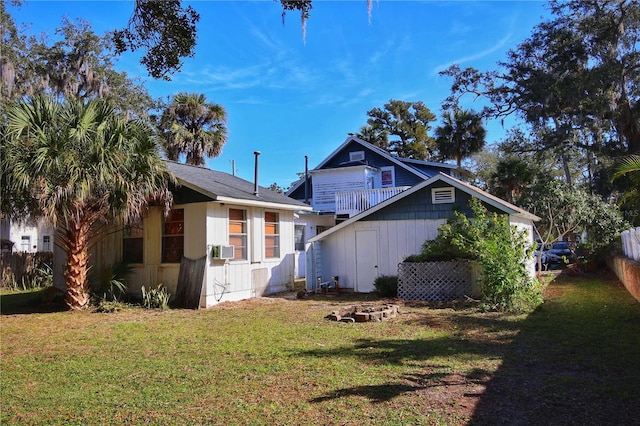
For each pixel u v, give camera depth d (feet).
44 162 29.91
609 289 41.14
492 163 148.77
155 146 35.60
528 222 53.57
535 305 32.14
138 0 17.74
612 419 12.53
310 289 45.09
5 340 24.85
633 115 78.89
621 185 79.00
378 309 31.55
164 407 14.05
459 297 37.81
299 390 15.38
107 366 19.03
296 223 64.03
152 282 40.14
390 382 16.05
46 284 52.24
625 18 77.61
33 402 14.74
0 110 38.99
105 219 37.29
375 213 45.52
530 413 13.08
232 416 13.20
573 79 81.66
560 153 88.79
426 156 137.59
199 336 25.04
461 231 37.42
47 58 70.54
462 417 12.85
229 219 41.14
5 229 81.87
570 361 18.47
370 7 18.71
